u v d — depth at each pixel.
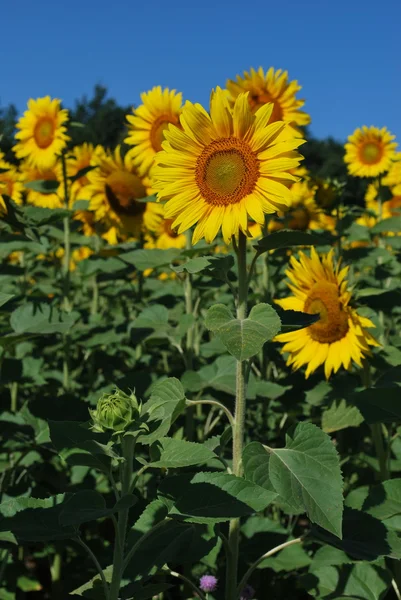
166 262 1.92
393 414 1.33
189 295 2.03
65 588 1.75
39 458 1.76
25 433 1.54
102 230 2.55
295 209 2.42
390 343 1.99
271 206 1.19
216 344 2.00
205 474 1.11
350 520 1.22
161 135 2.08
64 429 1.06
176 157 1.25
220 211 1.22
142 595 1.15
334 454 1.17
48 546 1.73
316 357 1.59
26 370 1.79
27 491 1.66
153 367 2.37
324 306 1.57
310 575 1.38
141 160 2.11
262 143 1.21
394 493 1.27
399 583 1.41
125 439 1.06
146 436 1.05
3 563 1.46
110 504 1.78
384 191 2.94
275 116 1.71
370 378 1.60
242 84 1.71
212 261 1.24
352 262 2.28
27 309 1.55
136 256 1.92
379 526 1.21
